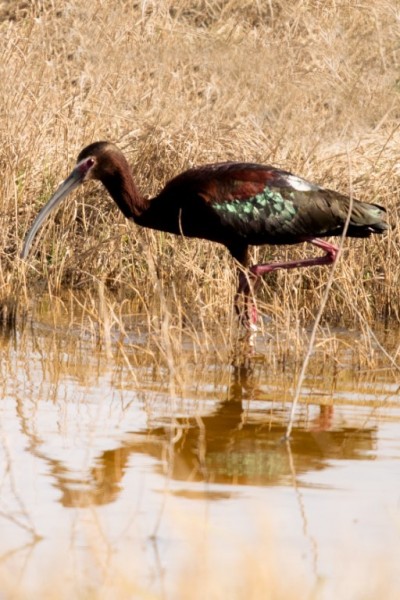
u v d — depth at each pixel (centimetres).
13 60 1855
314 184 1335
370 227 1346
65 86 1922
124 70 1972
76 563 646
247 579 622
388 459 850
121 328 1188
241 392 1048
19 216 1567
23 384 1038
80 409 961
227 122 1862
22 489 759
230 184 1305
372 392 1066
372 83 2105
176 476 797
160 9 2200
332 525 711
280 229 1316
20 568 638
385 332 1351
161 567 642
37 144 1633
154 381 1071
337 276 1423
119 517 714
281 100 2006
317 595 607
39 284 1504
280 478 801
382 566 648
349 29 2236
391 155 1708
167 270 1502
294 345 1212
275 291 1481
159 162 1617
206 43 2120
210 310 1315
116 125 1742
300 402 1020
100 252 1530
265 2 2325
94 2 2100
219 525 703
